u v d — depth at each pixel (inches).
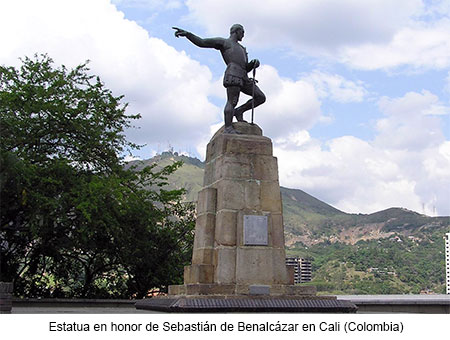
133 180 964.6
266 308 424.5
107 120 933.8
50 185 807.7
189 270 476.1
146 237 926.4
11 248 876.0
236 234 467.2
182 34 525.0
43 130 856.9
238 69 521.0
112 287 960.3
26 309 624.4
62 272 916.6
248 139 492.7
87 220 808.9
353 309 439.8
